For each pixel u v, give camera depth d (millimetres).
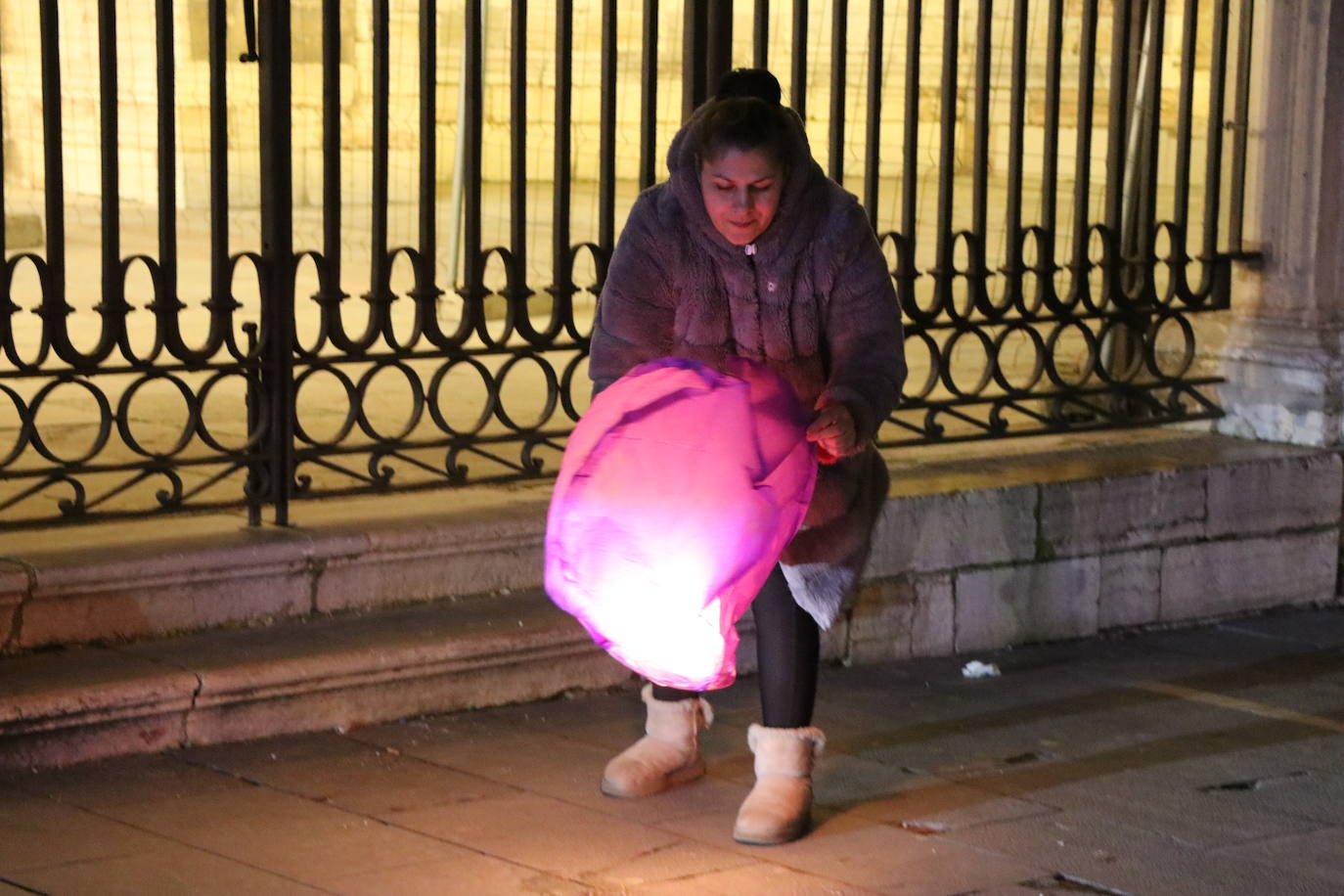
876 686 6406
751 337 4605
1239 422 8125
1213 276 8047
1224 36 7867
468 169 6230
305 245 14016
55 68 5418
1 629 5312
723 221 4426
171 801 4891
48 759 5043
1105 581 7227
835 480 4598
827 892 4430
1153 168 7777
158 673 5230
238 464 5895
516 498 6605
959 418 7348
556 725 5738
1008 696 6340
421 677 5699
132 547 5648
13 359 5414
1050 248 7500
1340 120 7859
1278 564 7754
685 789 5184
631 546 4031
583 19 14430
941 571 6789
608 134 6488
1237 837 4930
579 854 4641
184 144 15656
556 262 6441
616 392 4191
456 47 14891
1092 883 4547
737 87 4703
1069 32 12977
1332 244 7938
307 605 5852
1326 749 5820
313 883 4371
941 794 5234
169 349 5711
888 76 13008
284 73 5789
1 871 4355
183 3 15672
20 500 5508
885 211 13086
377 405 8609
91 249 14172
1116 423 7797
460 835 4746
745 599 4215
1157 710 6230
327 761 5285
